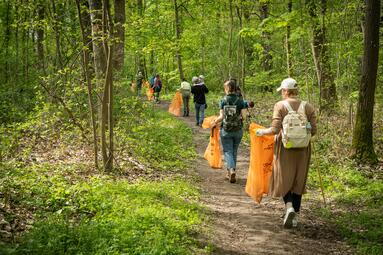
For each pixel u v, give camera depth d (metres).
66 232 5.29
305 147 6.49
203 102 18.39
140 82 24.98
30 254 4.69
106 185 7.74
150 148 11.83
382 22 14.18
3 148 8.87
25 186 7.01
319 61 13.92
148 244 5.21
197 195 8.41
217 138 10.55
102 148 9.05
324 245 6.12
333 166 10.55
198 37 28.11
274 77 22.20
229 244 5.97
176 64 35.16
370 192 8.52
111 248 4.97
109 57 8.93
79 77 11.57
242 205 8.04
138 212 6.36
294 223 6.74
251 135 7.54
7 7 16.64
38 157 9.66
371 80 10.66
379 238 6.27
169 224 6.02
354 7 12.84
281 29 15.44
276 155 6.66
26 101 14.75
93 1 11.00
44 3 13.34
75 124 11.06
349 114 13.47
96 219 6.02
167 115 20.78
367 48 10.62
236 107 9.52
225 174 10.67
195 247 5.62
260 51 22.02
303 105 6.51
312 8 12.09
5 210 5.94
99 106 11.18
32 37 18.25
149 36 17.30
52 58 16.41
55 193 6.82
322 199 8.44
